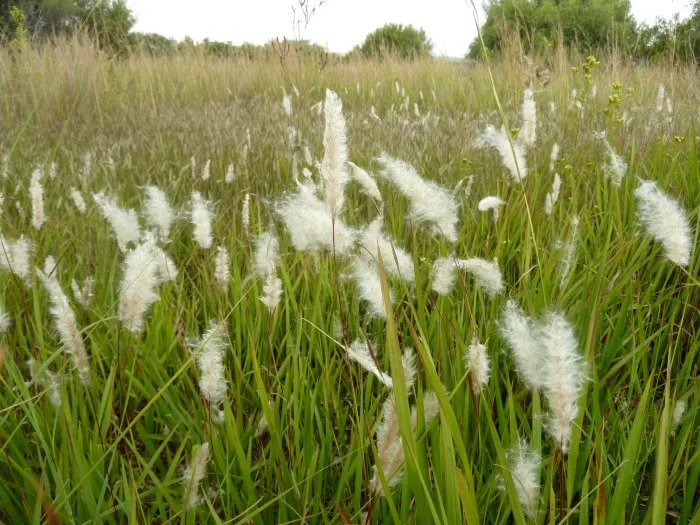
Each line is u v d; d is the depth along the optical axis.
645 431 1.61
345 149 1.38
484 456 1.57
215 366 1.48
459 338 1.62
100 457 1.54
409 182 1.64
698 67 6.82
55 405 1.59
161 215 2.17
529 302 1.65
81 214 3.30
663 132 4.35
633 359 1.75
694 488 1.44
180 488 1.57
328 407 1.83
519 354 1.27
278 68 9.52
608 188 3.39
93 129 5.97
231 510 1.53
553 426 1.14
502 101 7.48
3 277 2.43
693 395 1.78
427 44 12.02
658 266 2.49
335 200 1.40
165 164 4.28
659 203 1.55
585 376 1.30
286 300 2.15
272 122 6.10
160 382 1.90
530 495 1.17
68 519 1.37
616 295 2.26
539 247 2.54
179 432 1.80
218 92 9.42
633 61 8.09
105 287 2.48
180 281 2.72
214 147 4.79
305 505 1.45
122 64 10.01
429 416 1.32
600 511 1.14
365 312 2.48
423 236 2.86
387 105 8.08
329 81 9.13
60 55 8.58
